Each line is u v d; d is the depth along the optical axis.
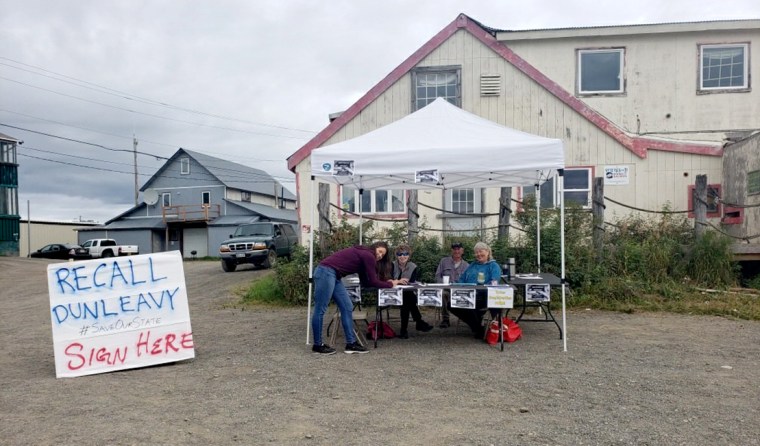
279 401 5.07
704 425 4.31
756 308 9.10
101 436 4.29
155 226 44.38
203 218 43.06
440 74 15.19
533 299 7.19
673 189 13.98
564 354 6.66
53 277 6.41
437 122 8.13
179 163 46.25
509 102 14.88
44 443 4.17
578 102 14.49
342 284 7.08
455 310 7.63
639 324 8.43
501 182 9.98
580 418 4.52
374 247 7.33
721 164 13.62
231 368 6.32
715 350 6.75
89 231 45.62
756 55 15.62
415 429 4.34
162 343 6.64
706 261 10.44
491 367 6.13
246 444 4.10
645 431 4.21
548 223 10.55
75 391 5.62
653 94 15.98
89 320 6.45
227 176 47.59
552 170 8.76
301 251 11.20
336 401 5.05
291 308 10.76
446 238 11.16
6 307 13.06
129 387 5.70
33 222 47.22
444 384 5.52
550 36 16.08
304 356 6.79
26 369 6.62
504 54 14.88
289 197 56.19
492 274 7.38
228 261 20.33
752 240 11.87
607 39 16.12
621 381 5.51
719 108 15.75
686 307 9.33
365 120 15.28
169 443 4.13
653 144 14.05
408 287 7.02
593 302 9.76
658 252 10.41
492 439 4.11
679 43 15.92
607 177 14.32
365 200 15.27
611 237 10.98
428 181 7.18
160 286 6.75
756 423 4.34
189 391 5.47
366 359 6.59
